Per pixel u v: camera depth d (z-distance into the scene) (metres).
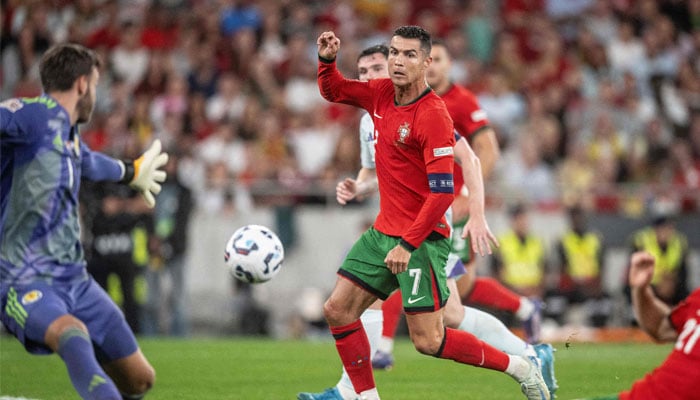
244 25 73.75
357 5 81.19
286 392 27.42
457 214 28.84
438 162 21.11
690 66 81.06
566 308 52.75
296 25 75.31
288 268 56.62
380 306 26.97
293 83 70.06
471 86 71.06
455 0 82.62
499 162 65.25
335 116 67.44
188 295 55.47
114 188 48.97
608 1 83.50
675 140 72.56
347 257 22.75
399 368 33.41
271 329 55.69
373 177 27.64
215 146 63.03
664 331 17.30
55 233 19.12
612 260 58.19
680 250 54.34
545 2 84.88
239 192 56.62
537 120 68.69
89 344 18.23
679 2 85.38
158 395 26.52
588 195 58.78
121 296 49.09
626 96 74.38
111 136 60.94
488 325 26.66
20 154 19.05
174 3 76.81
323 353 38.69
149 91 67.19
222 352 38.47
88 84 19.73
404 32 21.59
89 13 72.94
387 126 22.17
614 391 27.91
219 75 69.44
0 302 18.98
